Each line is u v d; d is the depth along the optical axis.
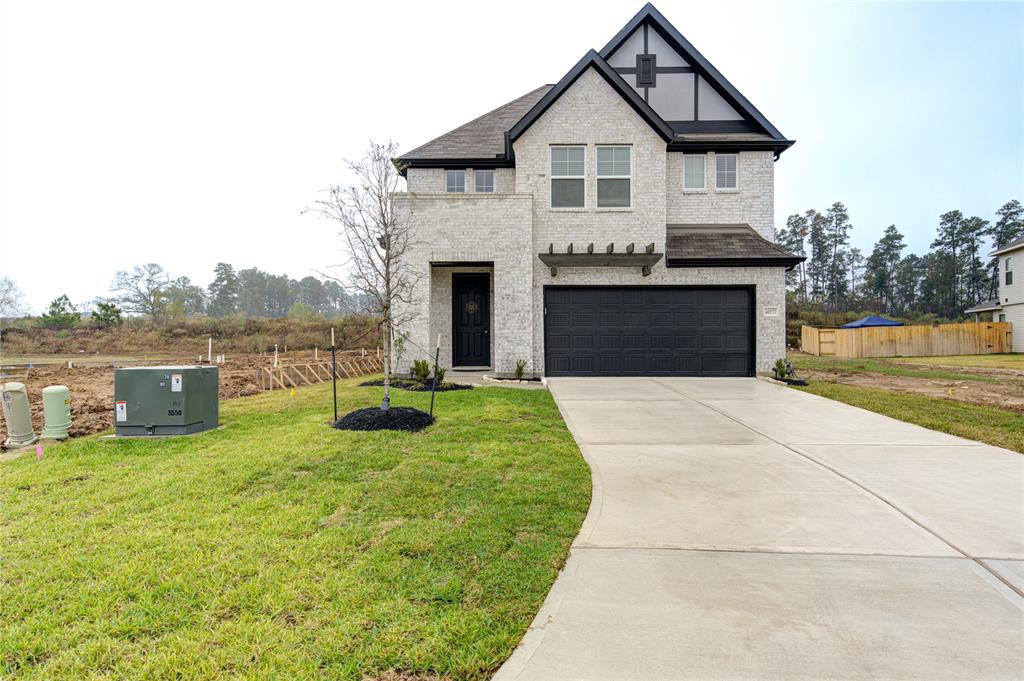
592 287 13.68
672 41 15.03
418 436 6.70
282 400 9.88
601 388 11.70
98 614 2.85
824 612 2.94
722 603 3.02
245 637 2.63
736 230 14.55
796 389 11.63
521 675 2.41
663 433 7.32
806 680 2.39
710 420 8.22
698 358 13.71
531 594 3.08
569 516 4.21
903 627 2.80
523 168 13.59
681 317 13.73
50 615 2.86
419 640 2.63
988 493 4.89
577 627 2.78
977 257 70.00
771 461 5.96
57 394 6.99
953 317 69.00
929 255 73.75
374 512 4.22
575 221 13.62
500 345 13.22
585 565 3.46
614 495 4.82
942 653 2.59
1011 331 31.69
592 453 6.28
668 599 3.05
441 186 15.17
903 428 7.71
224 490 4.69
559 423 7.75
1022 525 4.14
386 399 7.57
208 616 2.83
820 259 79.88
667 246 13.78
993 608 2.99
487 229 13.16
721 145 14.38
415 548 3.58
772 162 14.67
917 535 3.95
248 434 6.96
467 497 4.57
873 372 19.06
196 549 3.56
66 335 33.28
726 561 3.53
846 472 5.55
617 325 13.73
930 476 5.42
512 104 17.78
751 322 13.68
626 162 13.63
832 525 4.14
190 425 6.95
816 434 7.30
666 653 2.57
